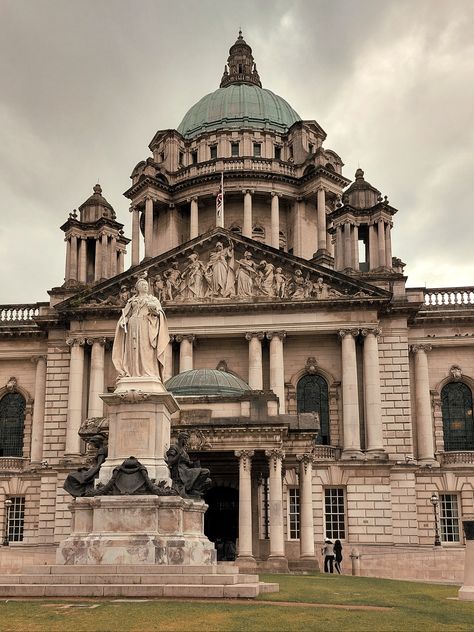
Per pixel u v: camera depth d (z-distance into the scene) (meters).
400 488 64.50
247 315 68.00
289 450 47.66
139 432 25.64
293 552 55.78
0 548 56.28
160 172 96.12
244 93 105.00
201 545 24.47
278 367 66.81
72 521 24.94
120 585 20.62
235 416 45.38
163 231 96.06
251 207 93.69
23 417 75.69
